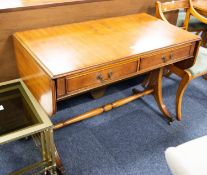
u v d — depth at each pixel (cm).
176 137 182
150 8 198
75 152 164
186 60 167
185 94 230
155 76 188
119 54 126
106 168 155
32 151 162
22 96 138
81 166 155
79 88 119
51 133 124
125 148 170
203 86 245
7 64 153
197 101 222
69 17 160
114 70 126
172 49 144
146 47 135
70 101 210
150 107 211
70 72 110
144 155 165
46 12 149
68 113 197
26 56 129
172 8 208
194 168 90
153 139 178
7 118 125
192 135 184
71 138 175
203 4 246
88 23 162
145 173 153
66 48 129
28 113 127
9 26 141
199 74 180
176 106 194
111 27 158
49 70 110
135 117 199
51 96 112
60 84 111
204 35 280
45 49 127
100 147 169
